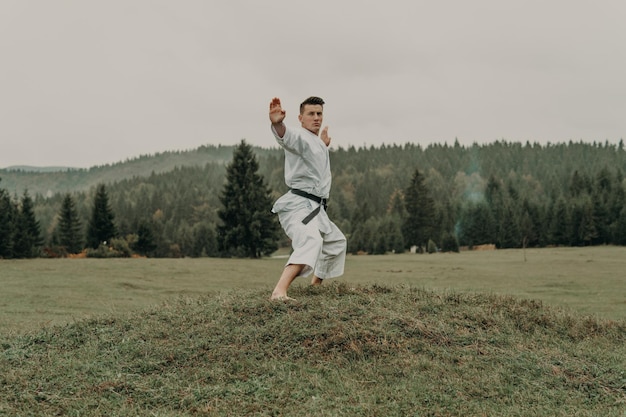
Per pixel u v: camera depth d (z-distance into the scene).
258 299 7.20
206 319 6.82
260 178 53.81
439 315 7.09
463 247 91.44
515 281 22.91
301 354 5.95
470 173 191.62
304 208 7.05
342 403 4.94
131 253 60.47
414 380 5.43
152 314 7.35
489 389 5.28
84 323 7.21
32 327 8.77
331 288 7.76
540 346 6.66
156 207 161.25
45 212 165.50
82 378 5.49
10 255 50.94
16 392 5.20
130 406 4.93
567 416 4.73
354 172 192.00
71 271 25.34
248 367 5.69
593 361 6.30
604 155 196.12
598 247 68.56
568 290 19.06
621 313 12.98
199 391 5.16
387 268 32.28
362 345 6.06
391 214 122.00
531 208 83.56
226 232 52.69
